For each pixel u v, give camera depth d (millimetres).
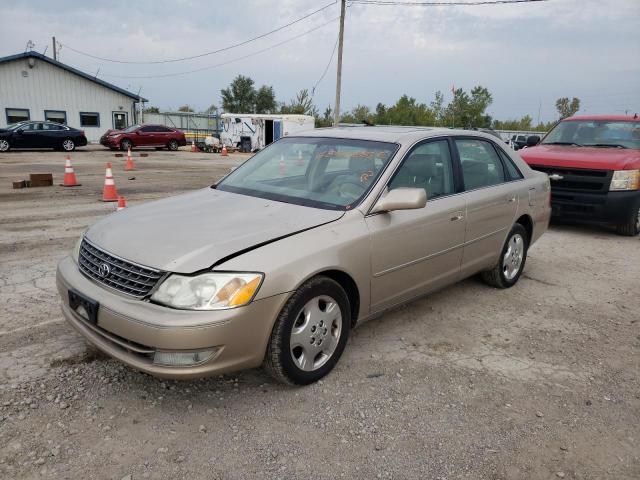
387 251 3703
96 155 24172
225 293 2826
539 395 3400
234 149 34375
